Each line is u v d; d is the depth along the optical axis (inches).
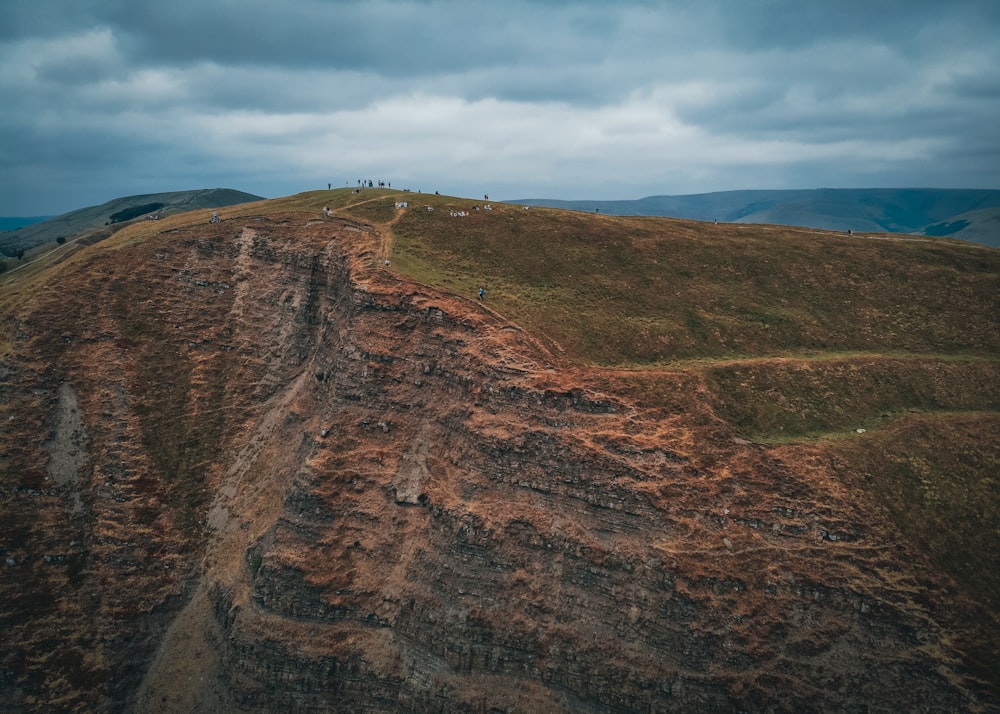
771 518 1829.5
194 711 2043.6
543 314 2581.2
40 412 2516.0
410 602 2030.0
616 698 1758.1
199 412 2723.9
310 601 2100.1
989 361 2468.0
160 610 2237.9
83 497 2378.2
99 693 2044.8
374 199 3742.6
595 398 2132.1
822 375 2352.4
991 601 1652.3
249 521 2410.2
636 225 3528.5
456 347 2389.3
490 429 2167.8
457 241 3132.4
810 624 1680.6
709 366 2358.5
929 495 1879.9
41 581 2172.7
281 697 2015.3
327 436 2370.8
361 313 2561.5
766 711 1628.9
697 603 1744.6
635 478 1958.7
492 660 1892.2
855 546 1754.4
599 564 1877.5
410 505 2188.7
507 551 1978.3
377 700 1959.9
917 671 1573.6
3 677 1994.3
